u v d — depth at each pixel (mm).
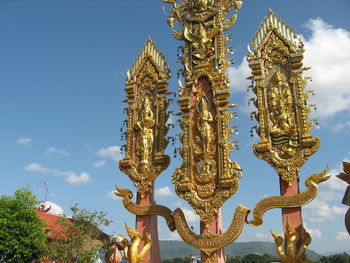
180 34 17531
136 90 18125
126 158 16906
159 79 17688
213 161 15164
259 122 14875
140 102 17891
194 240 14273
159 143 16641
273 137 14562
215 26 16844
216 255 13867
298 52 15133
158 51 18234
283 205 13445
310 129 14062
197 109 16266
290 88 14961
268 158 14258
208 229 14312
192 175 15312
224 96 15617
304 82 14758
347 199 10383
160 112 17172
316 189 13102
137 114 17734
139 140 17094
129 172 16672
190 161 15469
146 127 17141
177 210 15016
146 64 18344
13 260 20391
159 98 17391
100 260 26016
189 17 17594
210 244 13984
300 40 15242
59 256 22328
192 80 16531
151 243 15391
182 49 17438
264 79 15414
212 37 16828
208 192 14812
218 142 15227
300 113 14406
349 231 9406
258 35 16031
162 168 16141
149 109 17406
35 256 21734
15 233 20672
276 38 15805
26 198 22188
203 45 16719
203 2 17375
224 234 13898
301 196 13266
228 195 14312
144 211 15766
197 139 15797
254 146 14555
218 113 15625
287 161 13953
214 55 16516
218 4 17125
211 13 17203
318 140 13695
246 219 13898
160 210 15484
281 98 14922
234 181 14352
